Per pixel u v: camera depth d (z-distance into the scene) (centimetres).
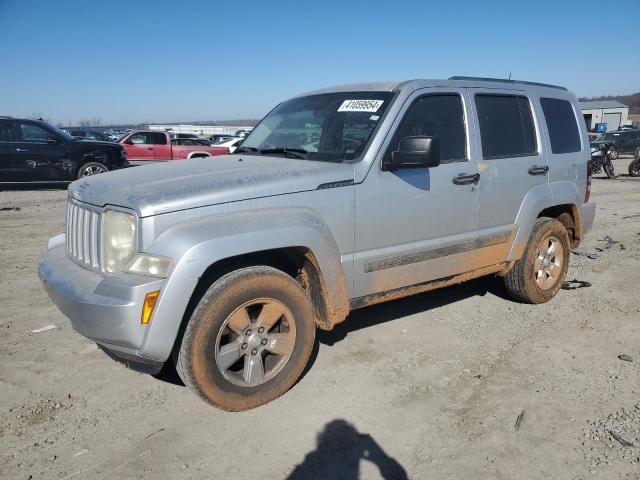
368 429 321
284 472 283
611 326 478
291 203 344
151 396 357
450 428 321
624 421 326
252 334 336
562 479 276
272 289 335
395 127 396
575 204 549
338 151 399
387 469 285
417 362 407
